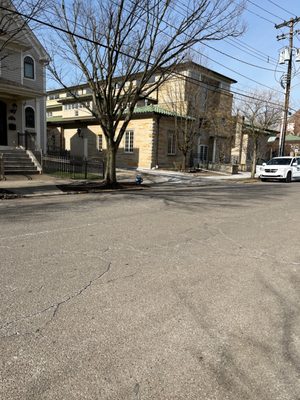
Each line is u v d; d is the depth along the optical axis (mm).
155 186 16375
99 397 2188
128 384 2312
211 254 5227
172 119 25438
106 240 5781
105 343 2771
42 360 2533
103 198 11203
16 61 20578
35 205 9422
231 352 2717
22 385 2273
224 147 32094
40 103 22906
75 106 40344
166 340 2848
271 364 2588
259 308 3492
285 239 6270
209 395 2236
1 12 11766
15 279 4008
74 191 12648
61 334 2881
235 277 4316
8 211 8391
